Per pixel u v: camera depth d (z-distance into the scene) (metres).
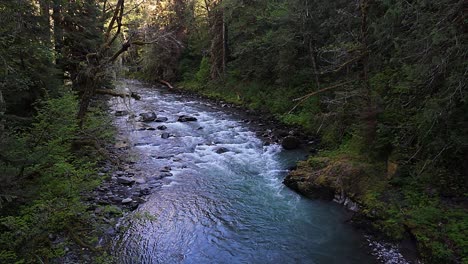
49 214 6.13
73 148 11.02
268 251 7.64
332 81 17.62
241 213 9.32
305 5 17.52
